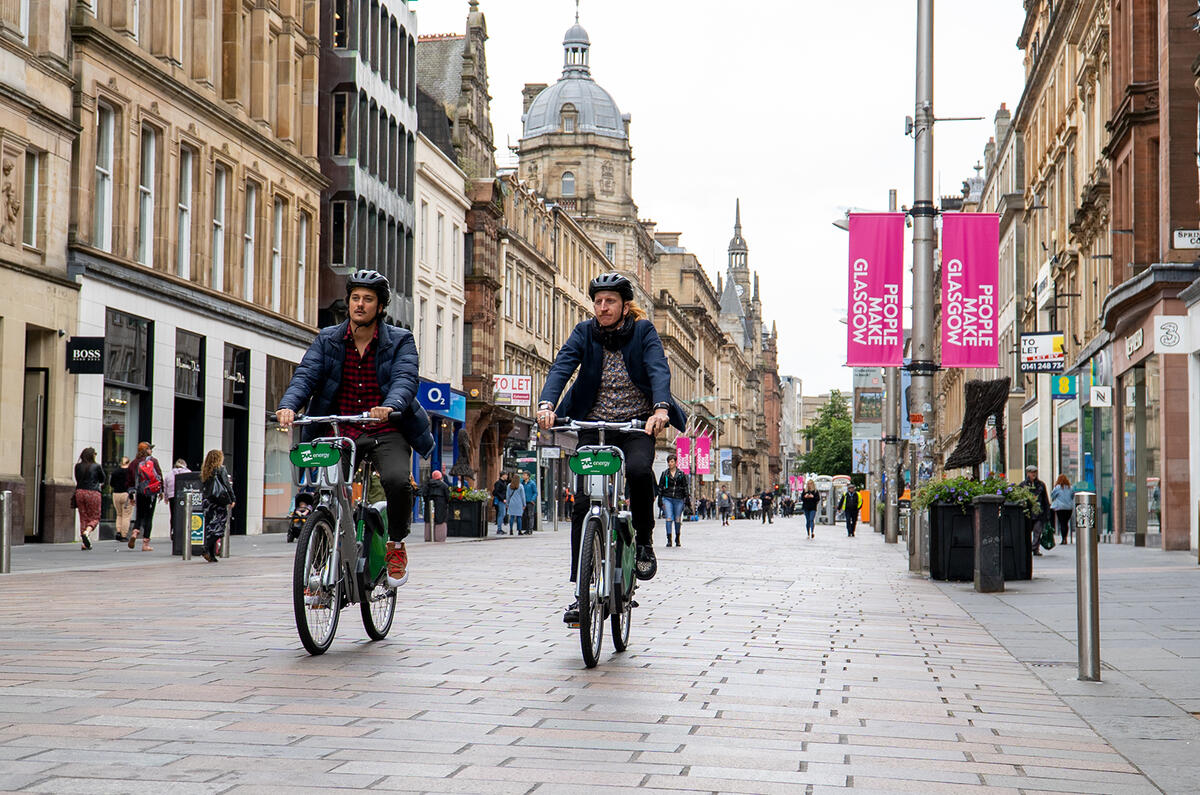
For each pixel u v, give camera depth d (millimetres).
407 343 8961
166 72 31750
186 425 33625
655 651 9148
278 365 38438
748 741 6020
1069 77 43844
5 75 25562
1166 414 27172
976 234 24016
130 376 30062
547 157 98562
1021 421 57969
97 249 28422
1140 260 29500
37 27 26969
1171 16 27094
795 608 13133
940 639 10602
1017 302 57969
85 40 28203
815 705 7078
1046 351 37625
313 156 41156
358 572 8883
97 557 21875
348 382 8953
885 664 8891
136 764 5227
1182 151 27062
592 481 8359
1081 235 40688
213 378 34094
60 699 6676
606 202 98500
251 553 24344
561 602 12812
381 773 5172
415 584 15133
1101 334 35688
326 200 44438
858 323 24484
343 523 8711
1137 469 31031
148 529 25188
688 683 7672
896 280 24453
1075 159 43750
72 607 11789
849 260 24531
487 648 9016
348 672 7742
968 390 23672
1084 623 8344
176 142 32156
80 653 8430
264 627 10055
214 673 7609
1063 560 23797
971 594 15531
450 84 65938
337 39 44938
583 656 8094
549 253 75125
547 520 63969
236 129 35188
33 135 26484
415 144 52062
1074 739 6402
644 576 9086
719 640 9961
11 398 25844
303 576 8219
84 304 28141
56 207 27344
